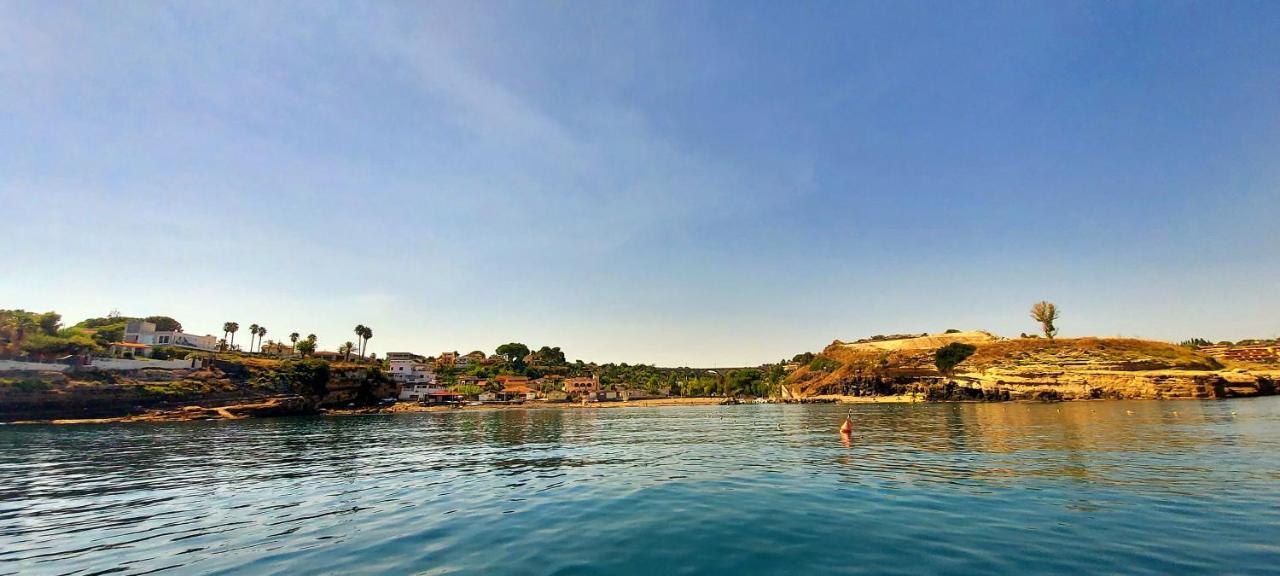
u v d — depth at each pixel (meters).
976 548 12.64
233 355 137.12
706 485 22.41
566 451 39.28
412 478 26.12
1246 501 16.80
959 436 42.19
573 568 11.75
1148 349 134.50
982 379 138.12
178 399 98.94
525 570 11.64
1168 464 24.86
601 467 29.47
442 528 15.54
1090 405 93.81
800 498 19.05
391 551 13.19
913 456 30.33
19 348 95.50
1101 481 20.78
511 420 95.81
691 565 11.88
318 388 124.38
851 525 15.05
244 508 19.08
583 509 17.94
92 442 50.97
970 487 20.25
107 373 94.94
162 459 36.03
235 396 107.12
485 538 14.34
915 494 19.20
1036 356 140.12
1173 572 10.74
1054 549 12.41
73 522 17.22
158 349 117.94
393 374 166.62
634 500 19.34
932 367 163.88
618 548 13.23
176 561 12.80
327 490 22.77
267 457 36.91
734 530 14.77
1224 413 61.84
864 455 31.48
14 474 29.06
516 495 20.97
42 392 85.81
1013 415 70.31
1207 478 20.95
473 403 168.50
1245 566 11.00
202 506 19.53
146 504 20.12
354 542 14.12
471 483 24.31
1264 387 118.75
